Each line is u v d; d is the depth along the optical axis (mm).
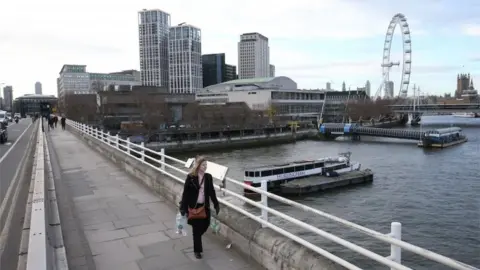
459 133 101812
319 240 23922
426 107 157250
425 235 26266
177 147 90062
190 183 6344
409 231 27141
